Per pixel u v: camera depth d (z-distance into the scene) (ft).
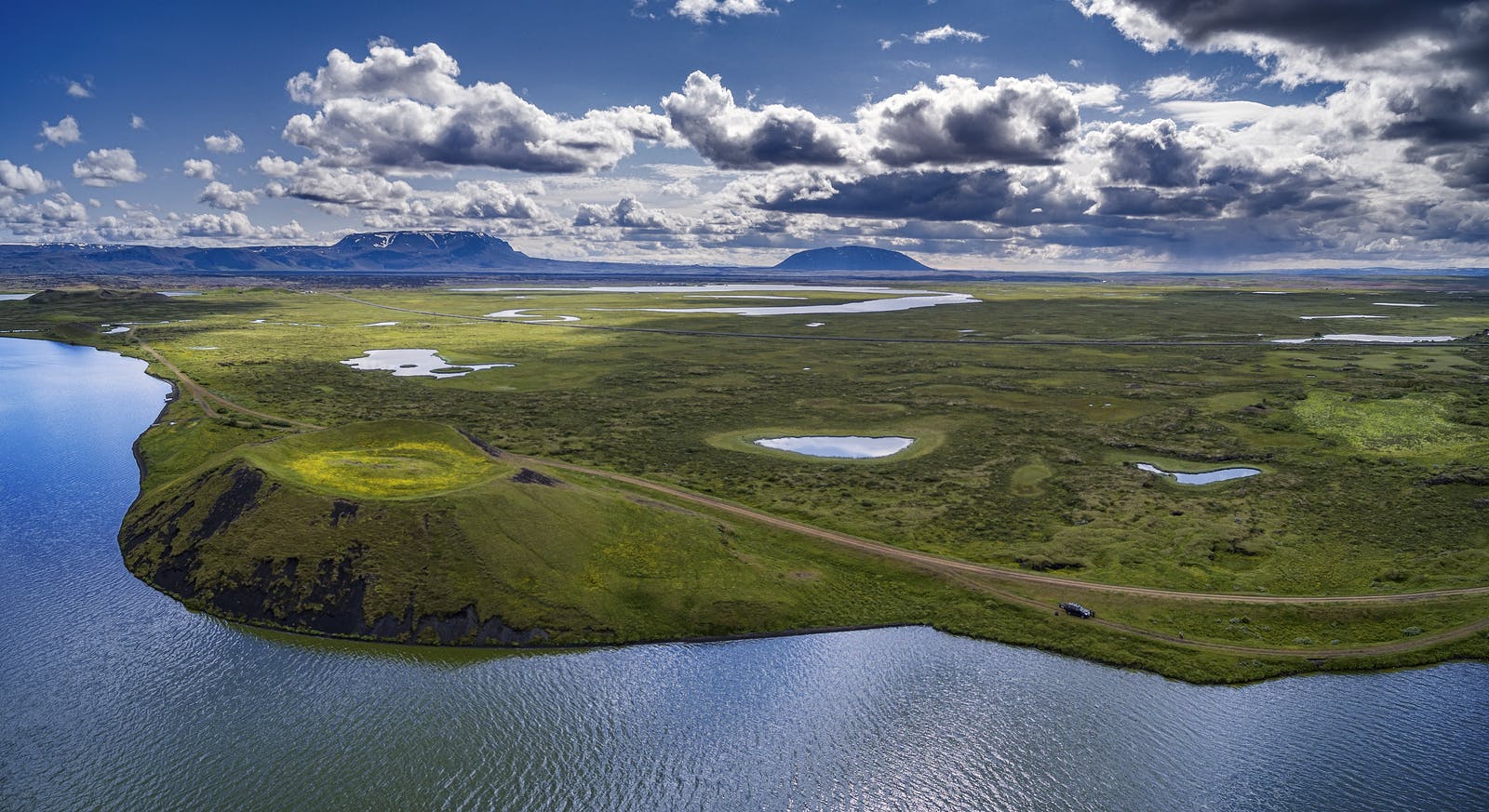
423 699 225.76
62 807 179.32
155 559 302.86
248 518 298.97
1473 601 285.84
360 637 258.57
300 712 217.15
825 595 294.05
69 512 365.40
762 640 266.57
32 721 210.38
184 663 241.14
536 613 268.82
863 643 265.75
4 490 396.37
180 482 351.67
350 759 197.36
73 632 257.96
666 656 254.47
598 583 285.64
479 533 292.61
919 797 188.44
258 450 346.74
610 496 343.67
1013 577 310.24
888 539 344.49
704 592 286.66
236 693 225.97
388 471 338.13
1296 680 245.04
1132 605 289.12
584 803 183.32
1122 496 401.29
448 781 189.37
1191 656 256.11
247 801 181.57
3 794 183.11
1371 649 260.83
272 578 275.80
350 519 292.40
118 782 187.62
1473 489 397.19
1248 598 293.43
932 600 293.43
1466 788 193.77
